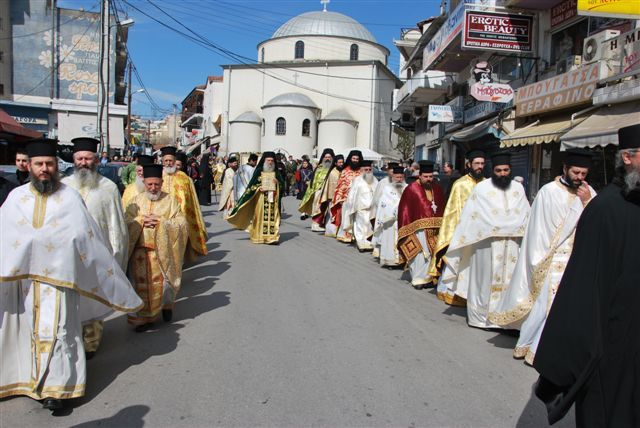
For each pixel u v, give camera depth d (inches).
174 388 176.2
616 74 402.6
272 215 492.1
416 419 156.9
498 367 199.8
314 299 296.7
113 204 210.4
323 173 613.6
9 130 579.8
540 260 197.6
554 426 154.7
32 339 161.5
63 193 167.9
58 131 1384.1
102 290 172.7
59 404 157.2
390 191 402.9
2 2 1342.3
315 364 198.2
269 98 1985.7
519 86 617.0
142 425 151.4
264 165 489.4
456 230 247.8
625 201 111.7
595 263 111.8
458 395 173.9
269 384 179.8
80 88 1416.1
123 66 1686.8
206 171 888.3
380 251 406.0
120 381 181.9
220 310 271.0
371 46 2025.1
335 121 1852.9
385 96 2000.5
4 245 157.4
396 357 207.9
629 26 437.4
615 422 107.9
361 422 154.3
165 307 246.2
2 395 162.7
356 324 251.0
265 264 398.0
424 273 332.5
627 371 107.6
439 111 757.9
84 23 1409.9
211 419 155.1
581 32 514.0
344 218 534.3
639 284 107.7
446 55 753.6
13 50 1374.3
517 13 577.6
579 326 111.5
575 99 449.7
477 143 737.0
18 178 283.1
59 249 160.6
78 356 162.9
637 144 109.4
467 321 258.4
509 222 236.8
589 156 193.0
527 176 572.4
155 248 232.1
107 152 827.4
